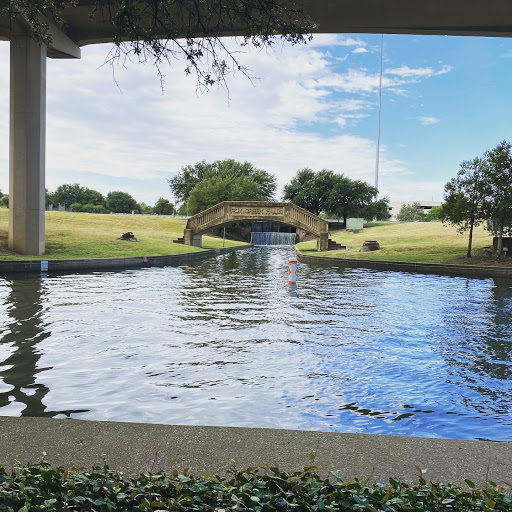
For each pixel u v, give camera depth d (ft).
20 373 27.48
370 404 23.82
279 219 158.71
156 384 26.11
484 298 61.72
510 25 100.53
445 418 22.16
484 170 100.22
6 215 170.81
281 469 12.26
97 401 23.35
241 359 31.45
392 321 45.65
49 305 50.52
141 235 166.09
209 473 11.33
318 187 291.58
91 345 34.17
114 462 12.56
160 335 37.83
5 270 84.53
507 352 34.32
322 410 22.90
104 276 82.02
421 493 10.09
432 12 95.35
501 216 100.53
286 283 77.00
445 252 121.39
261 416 21.99
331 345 35.76
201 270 98.73
